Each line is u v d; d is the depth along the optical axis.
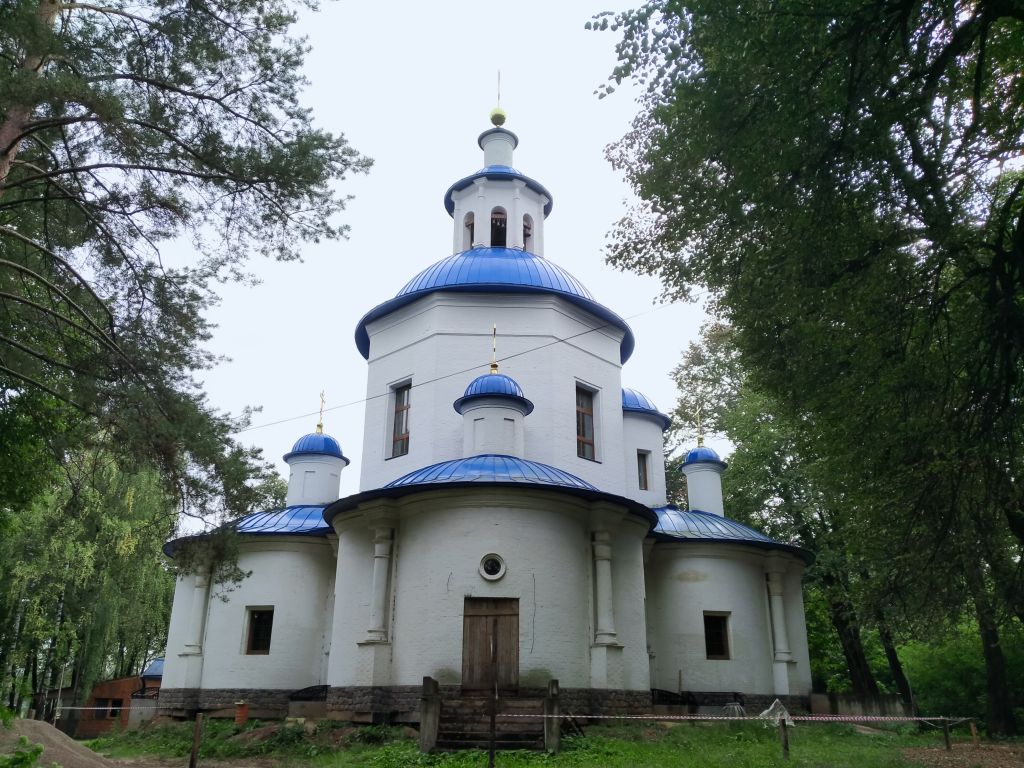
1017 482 11.59
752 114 10.45
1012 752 16.05
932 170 10.42
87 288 13.10
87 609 28.38
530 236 28.77
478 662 16.14
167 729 18.78
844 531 15.39
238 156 12.77
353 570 18.59
